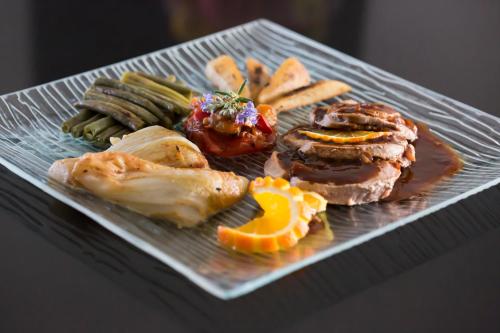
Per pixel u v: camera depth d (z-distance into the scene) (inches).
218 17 45.1
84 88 38.4
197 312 27.9
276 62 41.3
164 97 36.7
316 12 46.0
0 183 32.9
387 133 34.3
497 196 33.1
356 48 43.1
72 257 29.7
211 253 29.8
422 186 33.4
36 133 35.8
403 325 27.8
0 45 41.9
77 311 27.8
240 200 32.2
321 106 37.7
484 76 41.3
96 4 45.6
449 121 37.2
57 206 31.9
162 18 44.8
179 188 31.2
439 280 29.4
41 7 45.1
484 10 46.8
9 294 28.3
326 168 32.8
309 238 30.5
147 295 28.4
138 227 30.7
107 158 32.0
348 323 27.8
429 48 43.3
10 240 30.3
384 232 30.8
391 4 47.0
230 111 34.7
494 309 28.5
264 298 28.5
